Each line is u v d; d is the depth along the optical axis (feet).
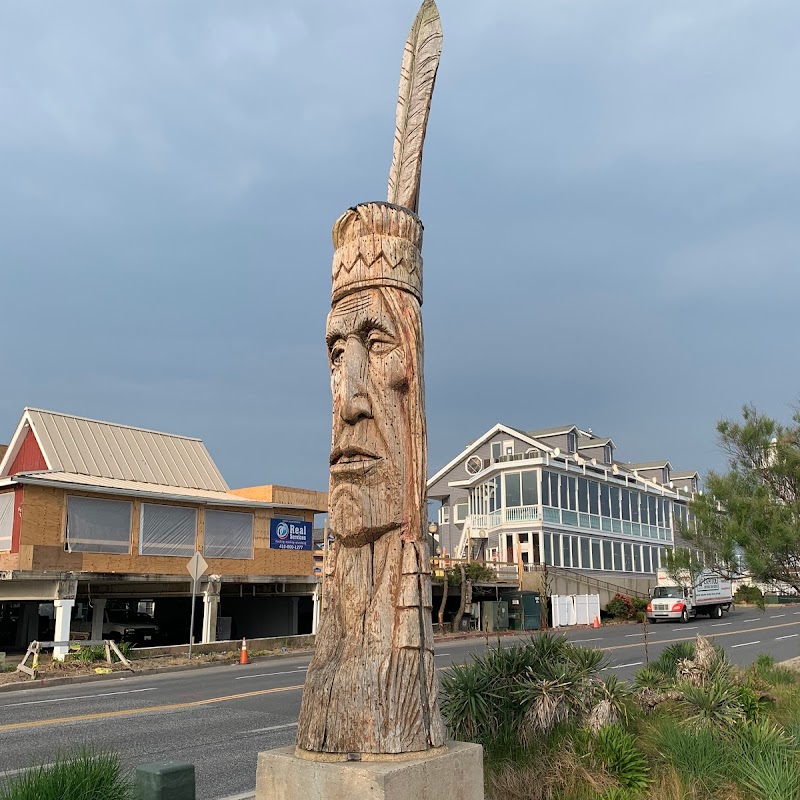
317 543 102.27
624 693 25.86
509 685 23.98
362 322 14.46
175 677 51.55
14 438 76.74
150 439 81.71
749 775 18.47
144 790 13.99
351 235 15.24
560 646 27.07
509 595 96.07
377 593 13.52
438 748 12.94
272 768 12.81
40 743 28.14
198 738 29.07
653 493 136.67
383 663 12.85
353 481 13.99
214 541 71.46
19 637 75.87
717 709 25.12
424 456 14.37
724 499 34.94
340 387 14.46
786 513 32.73
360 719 12.44
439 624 85.51
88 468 72.79
